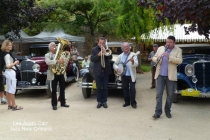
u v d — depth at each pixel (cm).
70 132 546
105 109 739
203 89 779
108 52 726
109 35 2003
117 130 558
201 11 579
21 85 907
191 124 595
